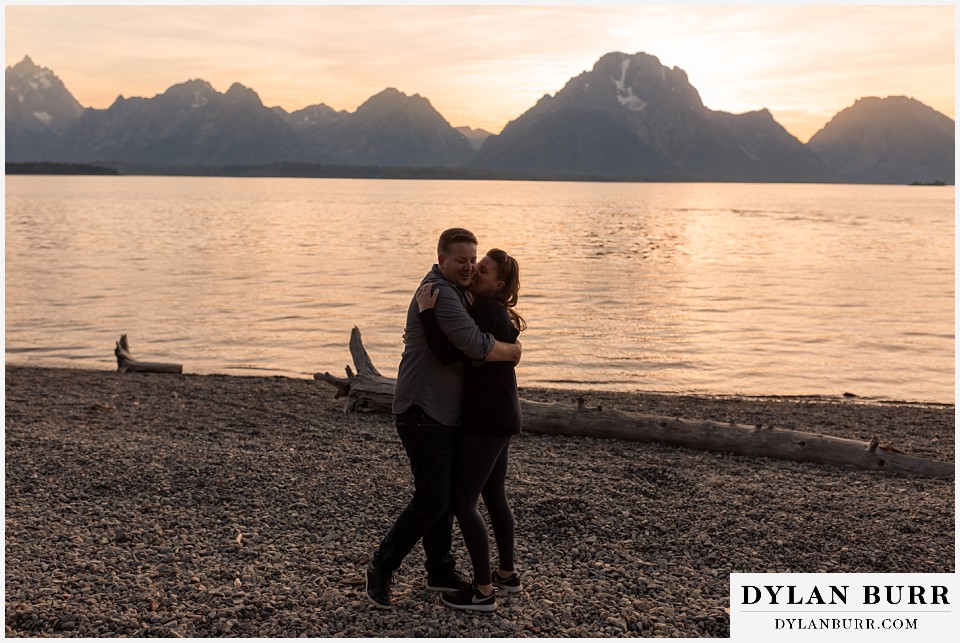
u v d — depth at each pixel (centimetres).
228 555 509
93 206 8850
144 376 1280
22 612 421
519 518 579
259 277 2864
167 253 3756
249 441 815
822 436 782
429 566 451
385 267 3266
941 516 596
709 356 1585
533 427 866
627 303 2336
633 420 842
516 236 5553
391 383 966
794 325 1962
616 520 576
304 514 586
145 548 516
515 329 421
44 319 1925
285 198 13462
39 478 659
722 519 582
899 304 2339
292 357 1544
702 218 8600
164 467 689
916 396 1279
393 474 689
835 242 5081
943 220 8231
